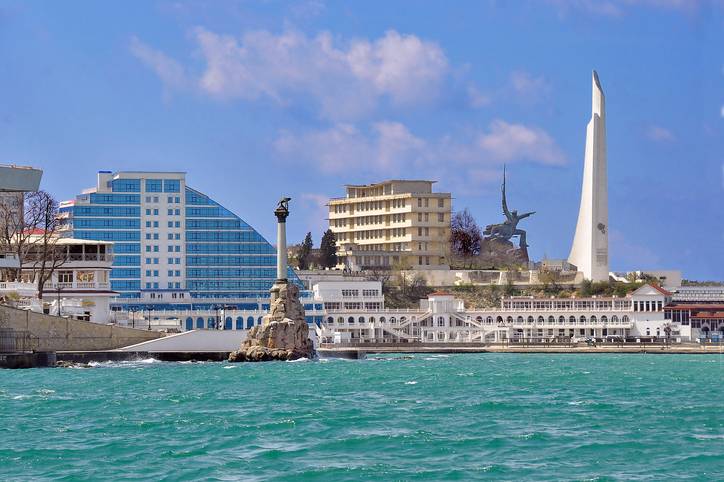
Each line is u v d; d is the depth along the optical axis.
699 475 90.38
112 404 136.25
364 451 100.56
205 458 96.75
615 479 88.56
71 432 111.38
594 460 96.50
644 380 186.62
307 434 110.00
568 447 102.75
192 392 153.62
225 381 173.62
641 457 98.00
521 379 186.00
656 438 108.25
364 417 122.94
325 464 94.44
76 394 149.50
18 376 183.50
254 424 116.75
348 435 109.38
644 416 125.56
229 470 91.69
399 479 88.50
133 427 114.69
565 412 129.25
